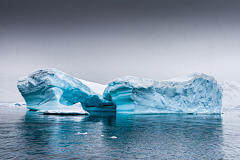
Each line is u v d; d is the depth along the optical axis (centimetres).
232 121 1888
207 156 674
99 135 988
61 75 2773
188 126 1434
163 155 675
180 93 3120
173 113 3108
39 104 2822
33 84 2800
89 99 3353
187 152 717
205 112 3381
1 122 1395
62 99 3061
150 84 2886
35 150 686
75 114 2273
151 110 2925
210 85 3491
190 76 3503
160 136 1009
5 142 785
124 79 2800
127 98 2786
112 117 2102
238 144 851
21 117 1786
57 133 1000
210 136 1032
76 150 701
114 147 759
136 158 636
